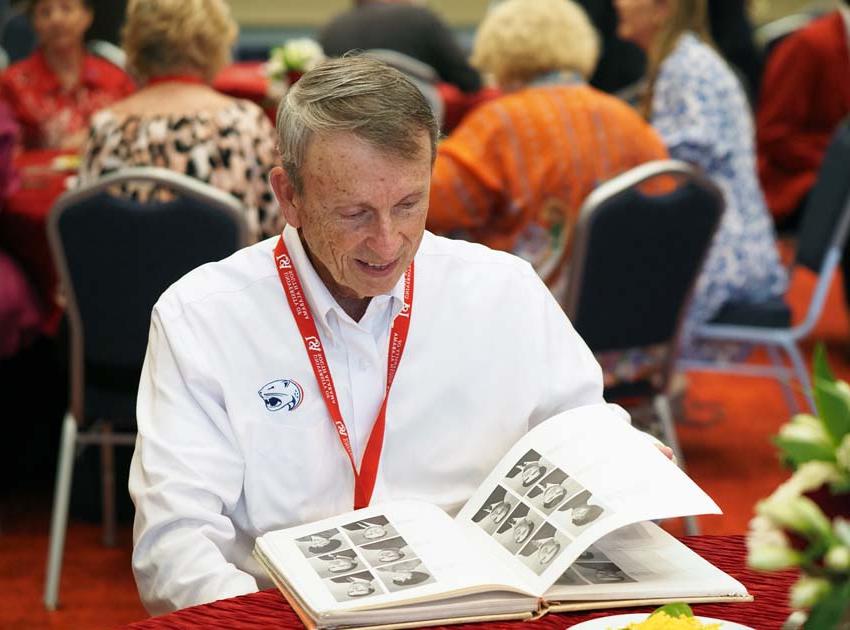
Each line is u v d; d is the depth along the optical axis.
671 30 4.03
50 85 4.63
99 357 3.01
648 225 3.00
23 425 3.89
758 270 3.92
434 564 1.35
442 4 9.45
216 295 1.64
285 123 1.50
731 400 4.71
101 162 3.07
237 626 1.31
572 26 3.38
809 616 0.97
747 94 6.20
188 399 1.61
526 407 1.73
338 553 1.39
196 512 1.55
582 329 3.06
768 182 5.36
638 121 3.41
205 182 3.04
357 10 5.54
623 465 1.48
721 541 1.55
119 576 3.26
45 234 3.42
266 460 1.62
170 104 3.08
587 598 1.33
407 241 1.51
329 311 1.62
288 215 1.58
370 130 1.44
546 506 1.45
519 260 1.78
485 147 3.30
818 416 1.02
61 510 3.06
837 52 5.21
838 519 0.96
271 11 9.27
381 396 1.66
